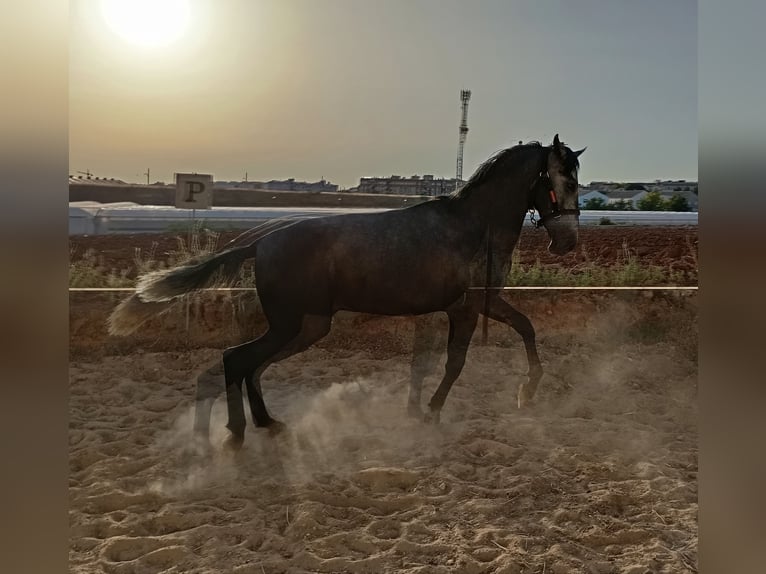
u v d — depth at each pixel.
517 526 2.88
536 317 6.06
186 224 8.01
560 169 4.11
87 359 5.45
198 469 3.49
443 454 3.73
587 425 4.24
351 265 3.79
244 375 3.75
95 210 8.16
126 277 6.80
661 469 3.54
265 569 2.52
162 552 2.59
